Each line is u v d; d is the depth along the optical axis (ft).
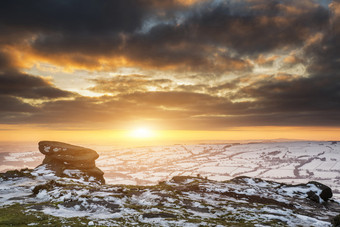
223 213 99.81
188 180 170.81
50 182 141.28
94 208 95.04
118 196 113.70
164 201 112.98
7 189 133.49
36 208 93.35
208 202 118.01
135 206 101.60
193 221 83.30
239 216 95.04
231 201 122.52
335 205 137.49
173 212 94.99
